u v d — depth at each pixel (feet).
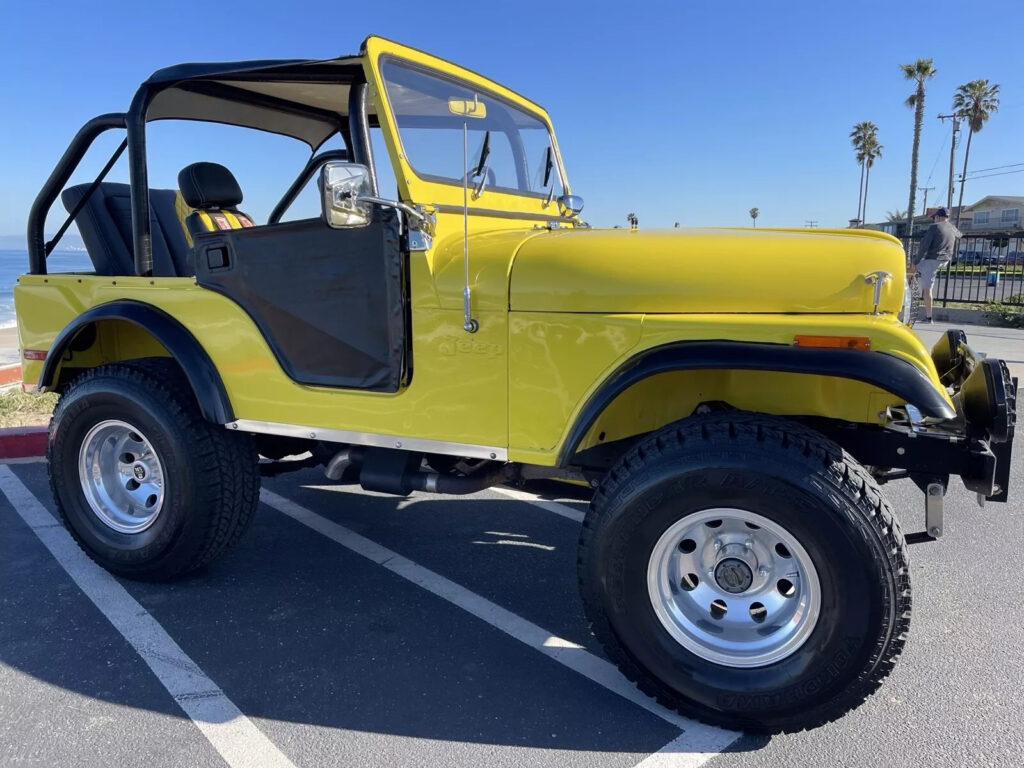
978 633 9.21
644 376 7.21
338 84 10.16
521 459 8.16
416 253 8.30
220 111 11.43
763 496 6.79
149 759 6.96
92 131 10.74
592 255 7.82
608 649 7.68
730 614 7.43
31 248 11.75
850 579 6.64
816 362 6.76
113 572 10.67
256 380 9.55
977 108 154.51
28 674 8.32
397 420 8.73
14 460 16.52
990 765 6.87
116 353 11.94
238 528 10.52
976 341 30.94
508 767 6.89
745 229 8.81
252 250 9.25
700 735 7.36
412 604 10.07
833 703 6.94
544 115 12.28
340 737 7.29
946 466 7.52
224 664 8.54
